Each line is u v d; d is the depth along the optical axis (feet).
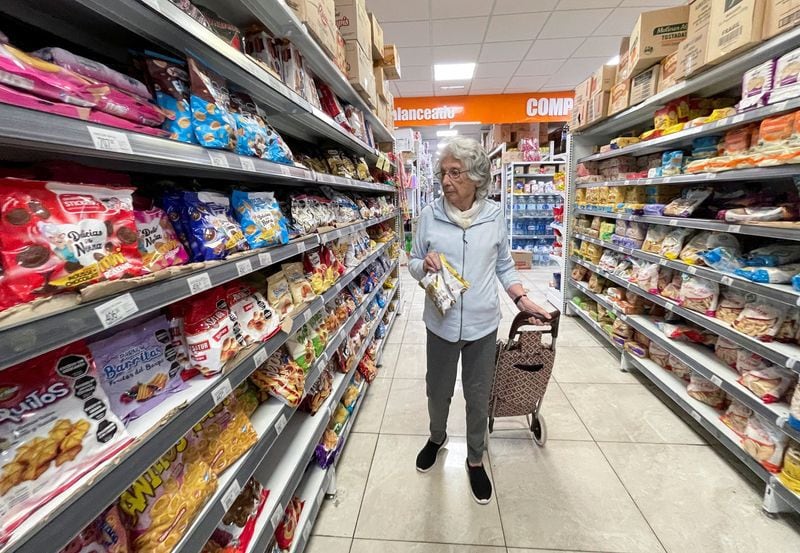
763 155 4.89
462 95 27.04
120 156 2.09
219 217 3.17
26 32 2.52
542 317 5.16
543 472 5.76
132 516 2.31
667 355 7.80
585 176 11.73
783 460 4.76
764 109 4.85
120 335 2.49
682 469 5.74
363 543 4.68
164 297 2.21
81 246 1.92
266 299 4.12
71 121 1.71
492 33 17.29
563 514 5.01
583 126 11.09
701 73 6.05
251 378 4.10
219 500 2.82
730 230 5.61
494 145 27.73
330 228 5.64
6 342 1.38
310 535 4.80
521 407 6.15
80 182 2.13
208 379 2.87
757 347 5.12
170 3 2.27
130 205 2.31
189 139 2.64
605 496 5.28
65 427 1.86
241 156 3.09
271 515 3.59
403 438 6.66
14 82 1.56
